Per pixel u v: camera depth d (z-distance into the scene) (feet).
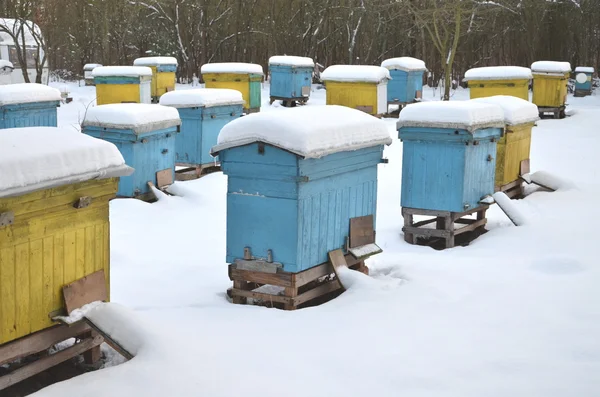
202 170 44.01
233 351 17.31
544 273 24.21
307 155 20.27
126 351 17.04
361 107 65.16
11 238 15.56
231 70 65.87
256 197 21.44
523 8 99.25
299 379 15.81
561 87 67.92
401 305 20.74
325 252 22.53
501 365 16.52
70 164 16.53
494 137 30.58
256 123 20.95
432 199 29.25
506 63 104.01
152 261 26.89
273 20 102.63
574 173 43.60
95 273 17.76
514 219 31.27
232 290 22.17
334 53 104.42
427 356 17.10
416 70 72.95
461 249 28.50
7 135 16.43
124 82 63.72
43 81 88.02
